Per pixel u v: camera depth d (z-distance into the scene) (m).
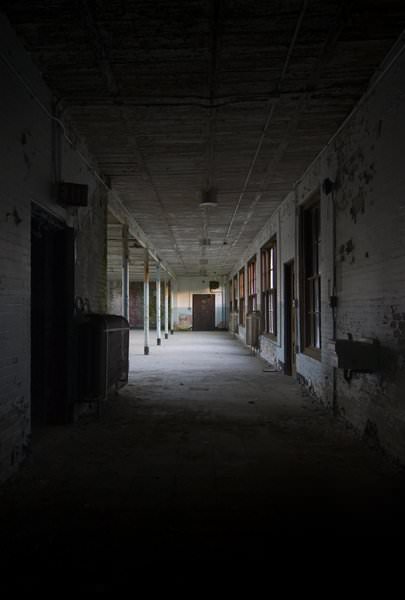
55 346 4.88
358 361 4.10
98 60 3.83
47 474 3.48
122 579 2.13
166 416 5.37
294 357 8.44
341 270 5.14
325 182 5.52
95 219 6.20
